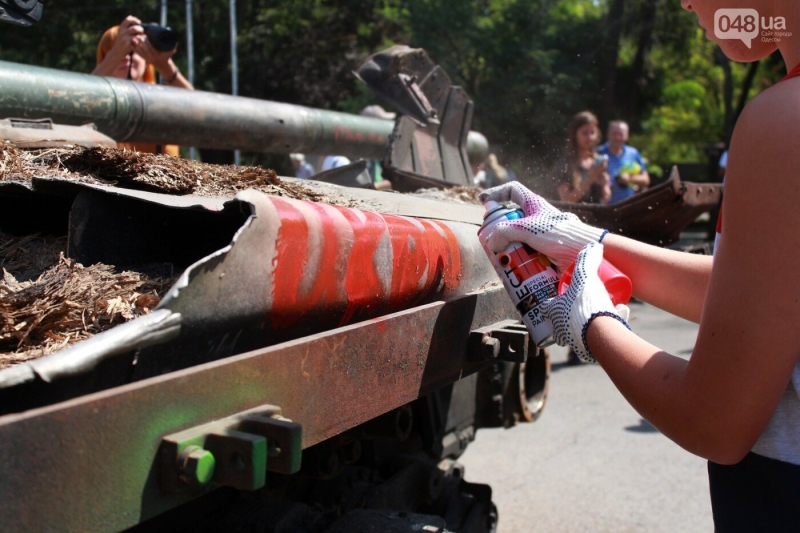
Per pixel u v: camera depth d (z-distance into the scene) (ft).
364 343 4.00
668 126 98.43
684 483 12.95
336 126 12.93
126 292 4.03
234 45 39.06
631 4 62.49
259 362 3.30
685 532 11.06
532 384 10.18
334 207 4.42
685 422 3.35
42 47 62.54
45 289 3.91
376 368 4.12
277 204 3.88
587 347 3.92
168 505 2.91
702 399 3.26
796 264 3.01
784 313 3.04
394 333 4.27
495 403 9.05
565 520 11.46
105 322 3.82
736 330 3.11
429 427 7.64
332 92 63.26
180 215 4.74
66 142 6.18
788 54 3.50
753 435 3.28
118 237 4.54
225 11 63.72
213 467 2.87
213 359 3.55
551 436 15.51
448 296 5.49
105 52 13.92
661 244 13.80
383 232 4.64
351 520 5.29
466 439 8.64
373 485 6.98
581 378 20.22
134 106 9.48
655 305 5.01
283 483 6.21
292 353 3.50
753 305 3.07
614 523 11.37
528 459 14.16
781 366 3.10
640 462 13.96
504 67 54.54
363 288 4.45
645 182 21.09
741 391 3.15
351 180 10.86
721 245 3.24
